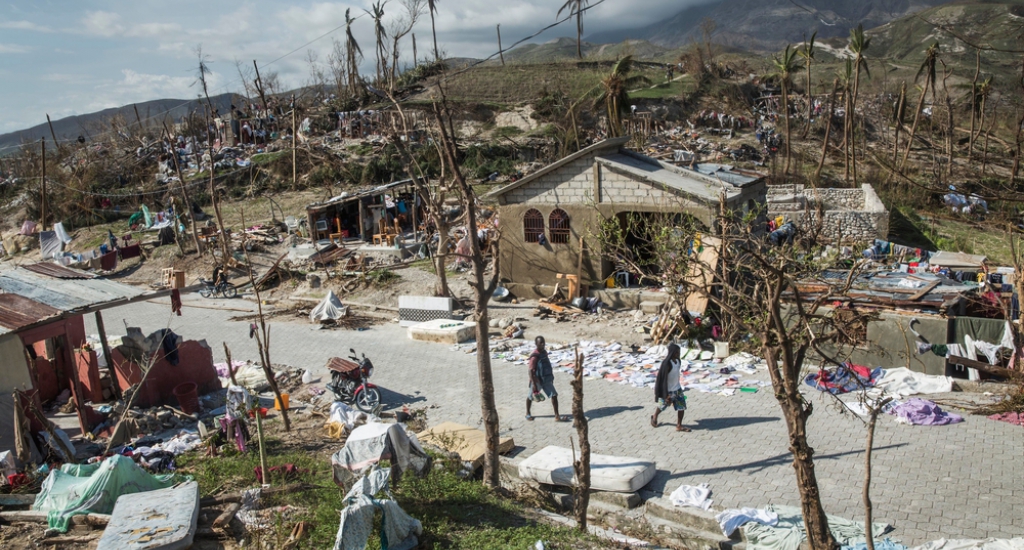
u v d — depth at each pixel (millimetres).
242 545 9484
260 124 58938
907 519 10273
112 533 9117
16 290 15000
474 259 11141
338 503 10336
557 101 56531
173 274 33969
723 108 59844
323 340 23391
